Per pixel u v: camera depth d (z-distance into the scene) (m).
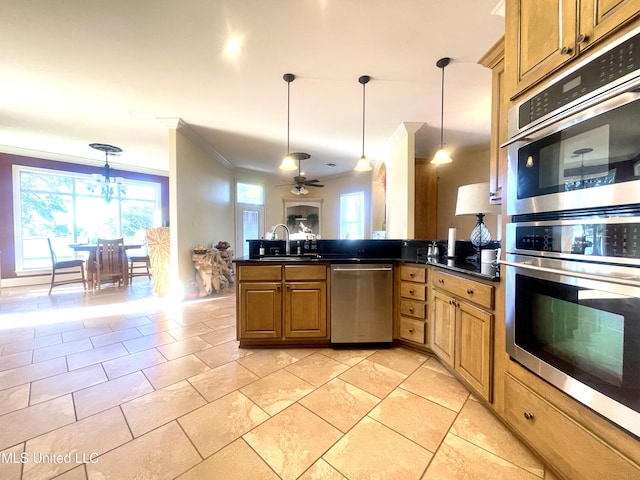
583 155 1.00
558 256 1.11
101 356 2.36
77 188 5.91
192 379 1.99
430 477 1.19
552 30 1.14
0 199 5.04
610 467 0.94
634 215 0.87
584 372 1.02
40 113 3.62
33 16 1.91
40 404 1.69
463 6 1.83
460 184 5.36
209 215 5.40
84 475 1.19
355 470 1.22
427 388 1.88
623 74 0.86
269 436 1.43
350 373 2.09
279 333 2.52
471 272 1.73
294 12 1.88
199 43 2.21
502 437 1.43
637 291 0.85
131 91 3.02
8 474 1.19
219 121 3.92
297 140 4.75
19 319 3.38
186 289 4.36
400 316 2.57
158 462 1.26
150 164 6.50
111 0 1.78
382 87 2.92
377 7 1.84
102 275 5.03
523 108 1.27
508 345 1.40
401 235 4.22
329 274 2.54
